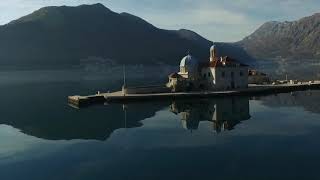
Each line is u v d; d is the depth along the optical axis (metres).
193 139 74.44
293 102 119.12
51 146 73.62
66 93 178.50
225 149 65.88
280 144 67.88
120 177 53.69
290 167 54.97
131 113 109.00
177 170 55.53
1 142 78.44
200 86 148.12
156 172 55.03
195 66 152.25
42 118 106.88
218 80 146.25
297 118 92.12
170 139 75.12
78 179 53.84
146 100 131.25
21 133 87.38
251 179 50.84
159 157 62.62
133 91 140.12
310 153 61.56
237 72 148.75
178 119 96.94
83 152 68.06
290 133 76.19
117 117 103.06
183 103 125.31
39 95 173.38
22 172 58.25
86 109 120.94
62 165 60.75
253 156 61.06
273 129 80.38
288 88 151.00
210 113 104.06
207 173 53.72
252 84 168.50
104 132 84.44
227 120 92.81
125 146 71.00
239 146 67.50
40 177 55.62
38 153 68.81
